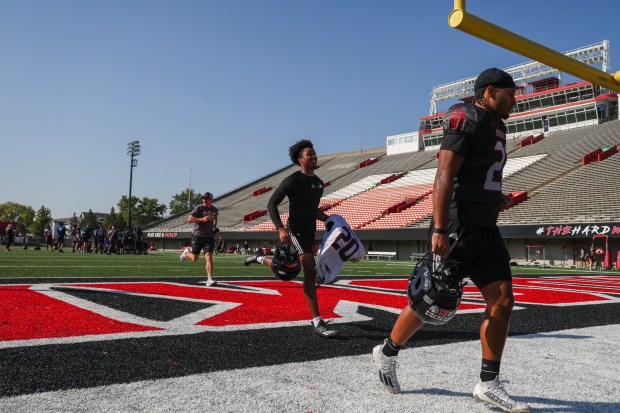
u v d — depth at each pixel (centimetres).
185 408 210
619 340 403
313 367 290
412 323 238
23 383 239
